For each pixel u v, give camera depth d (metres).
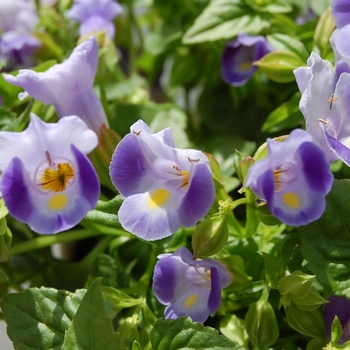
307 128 0.46
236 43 0.57
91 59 0.50
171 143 0.46
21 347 0.47
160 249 0.51
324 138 0.46
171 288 0.47
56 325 0.48
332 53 0.53
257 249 0.50
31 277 0.56
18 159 0.45
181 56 0.64
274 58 0.53
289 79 0.53
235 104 0.62
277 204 0.45
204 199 0.45
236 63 0.57
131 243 0.55
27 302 0.48
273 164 0.45
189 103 0.68
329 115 0.47
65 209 0.45
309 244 0.47
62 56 0.62
